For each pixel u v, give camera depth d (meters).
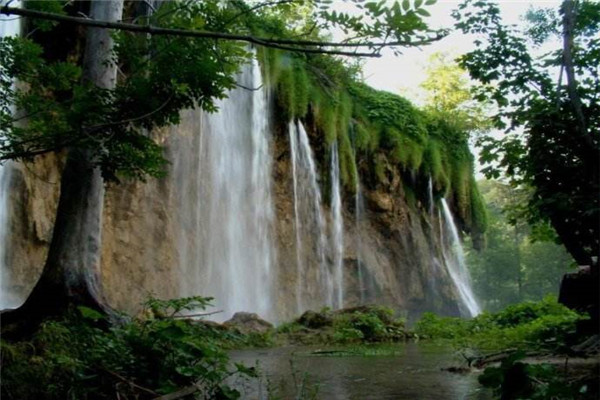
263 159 24.27
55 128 4.91
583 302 7.18
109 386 4.04
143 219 19.06
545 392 3.05
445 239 33.09
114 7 7.67
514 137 7.99
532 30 7.67
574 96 6.62
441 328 15.59
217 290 21.45
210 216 21.72
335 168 26.84
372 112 29.08
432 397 4.55
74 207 6.84
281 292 24.00
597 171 6.76
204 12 4.65
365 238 28.23
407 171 30.48
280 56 24.34
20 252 15.33
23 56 5.47
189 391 4.02
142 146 5.30
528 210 8.37
